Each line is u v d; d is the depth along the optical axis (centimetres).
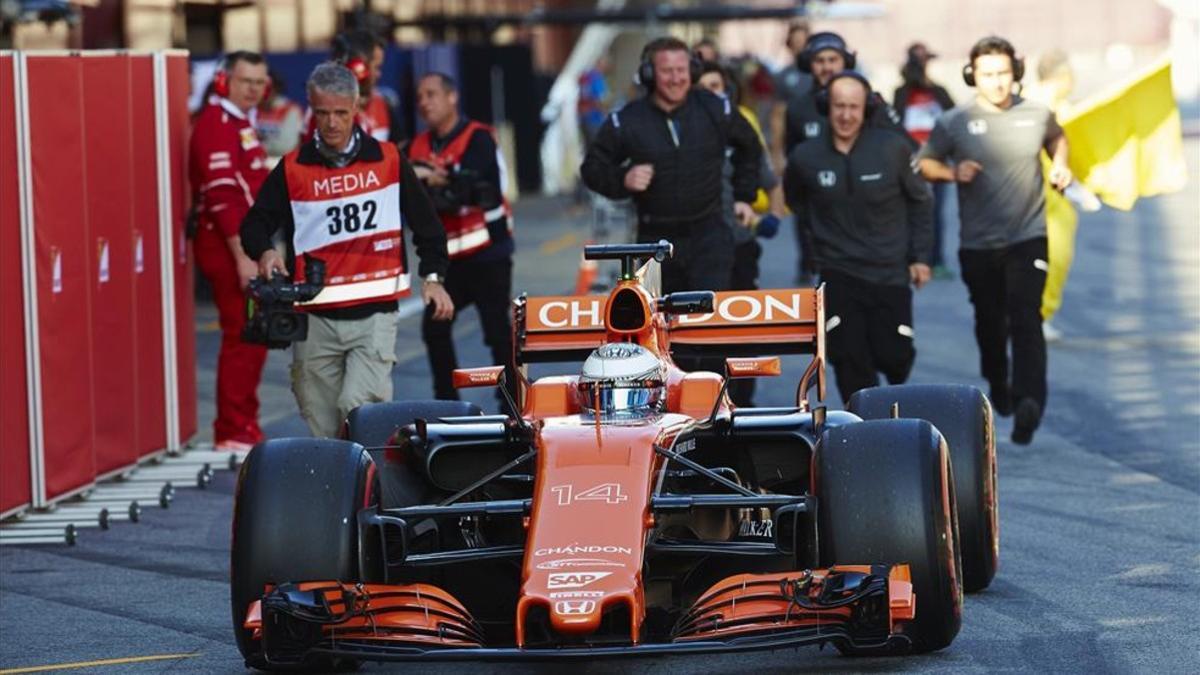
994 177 4000
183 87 4381
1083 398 4634
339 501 2233
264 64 4203
